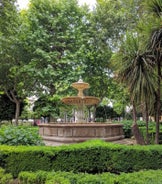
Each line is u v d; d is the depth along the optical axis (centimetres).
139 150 388
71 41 1324
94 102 838
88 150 390
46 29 1300
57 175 319
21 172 354
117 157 387
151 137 718
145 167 383
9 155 383
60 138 639
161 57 550
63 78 1217
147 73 532
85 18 1375
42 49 1268
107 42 1327
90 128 642
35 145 450
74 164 384
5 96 1538
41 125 714
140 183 266
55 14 1339
